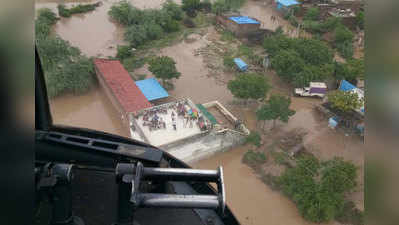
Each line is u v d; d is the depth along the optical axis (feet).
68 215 14.05
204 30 219.61
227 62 170.09
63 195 13.70
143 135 113.19
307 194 96.63
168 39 203.10
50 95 139.44
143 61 176.24
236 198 102.42
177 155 110.83
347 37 207.00
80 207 17.17
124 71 146.30
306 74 155.43
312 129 137.49
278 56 162.81
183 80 163.73
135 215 17.52
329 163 110.11
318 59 169.99
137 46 192.95
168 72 148.05
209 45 199.82
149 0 256.52
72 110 135.74
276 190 105.70
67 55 157.79
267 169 112.98
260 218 96.84
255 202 101.55
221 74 171.42
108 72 143.33
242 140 121.60
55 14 222.69
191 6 243.81
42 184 13.39
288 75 160.66
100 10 238.89
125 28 213.66
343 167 103.81
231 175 110.32
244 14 249.75
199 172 13.05
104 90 143.74
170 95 150.71
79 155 19.27
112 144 19.24
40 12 214.28
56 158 19.38
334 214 94.94
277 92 160.15
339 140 132.16
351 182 100.17
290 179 103.24
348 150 127.54
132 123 119.55
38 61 17.40
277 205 100.94
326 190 97.40
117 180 13.48
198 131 119.55
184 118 125.49
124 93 132.26
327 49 175.32
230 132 121.49
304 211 96.27
